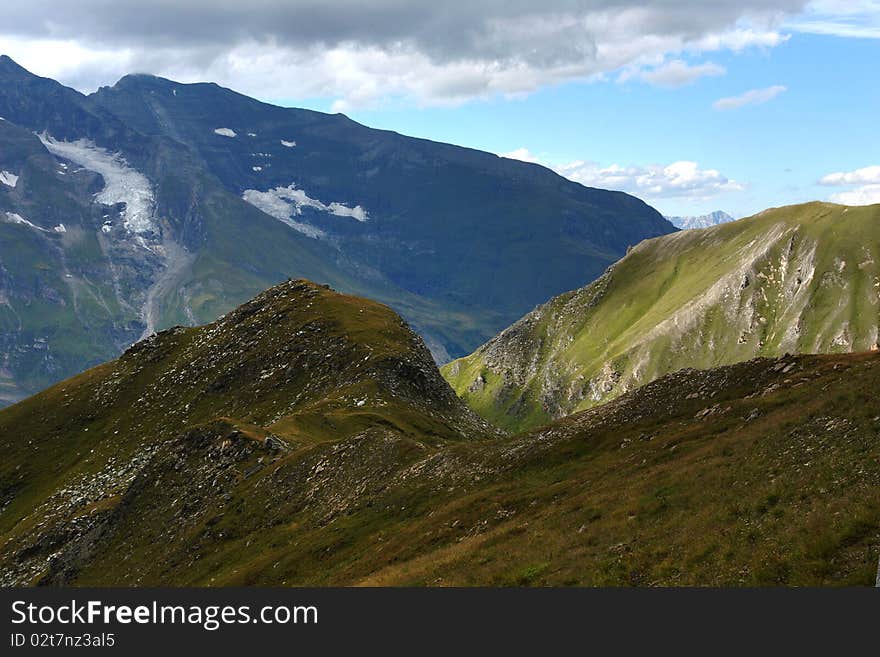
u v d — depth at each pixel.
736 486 41.28
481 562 47.50
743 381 65.50
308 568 66.88
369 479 80.94
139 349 198.25
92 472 150.50
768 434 46.72
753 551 33.31
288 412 138.50
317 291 191.62
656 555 37.81
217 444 106.81
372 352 145.75
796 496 36.16
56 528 111.31
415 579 49.00
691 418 62.78
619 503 47.25
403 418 117.88
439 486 71.31
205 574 79.00
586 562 40.41
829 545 30.80
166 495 103.38
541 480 63.16
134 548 96.56
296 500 85.94
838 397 45.69
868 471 35.06
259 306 192.12
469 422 137.75
